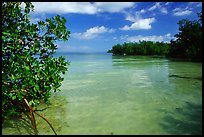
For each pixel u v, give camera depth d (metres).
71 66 24.78
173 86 10.87
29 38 6.66
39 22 6.82
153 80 12.92
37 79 6.06
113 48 77.00
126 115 6.67
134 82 12.37
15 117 6.55
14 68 5.78
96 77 14.70
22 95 5.84
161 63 27.39
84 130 5.61
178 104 7.69
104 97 8.92
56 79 6.66
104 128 5.72
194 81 12.34
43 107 7.66
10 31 6.19
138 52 62.09
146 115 6.63
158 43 59.00
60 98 8.85
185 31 34.72
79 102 8.26
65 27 7.05
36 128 5.64
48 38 6.87
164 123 5.97
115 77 14.53
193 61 31.16
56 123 6.13
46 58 7.07
